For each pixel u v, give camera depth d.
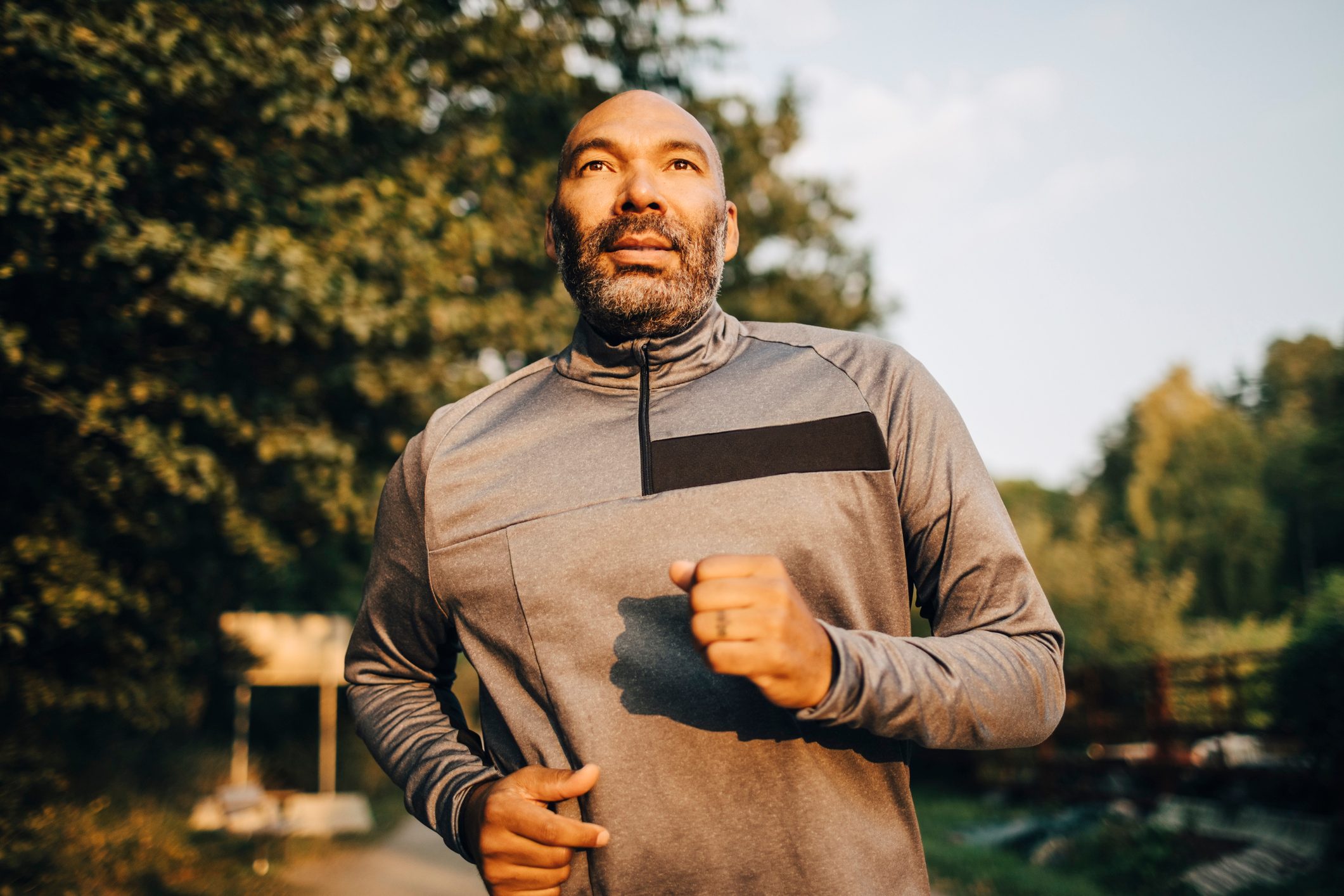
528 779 1.19
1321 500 38.28
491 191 8.84
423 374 8.47
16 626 6.42
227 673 13.21
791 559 1.24
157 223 6.36
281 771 17.77
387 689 1.60
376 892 8.05
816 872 1.17
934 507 1.27
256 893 7.61
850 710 1.01
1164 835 8.25
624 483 1.31
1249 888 6.84
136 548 8.16
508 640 1.31
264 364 8.34
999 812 12.88
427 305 7.83
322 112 6.79
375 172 7.82
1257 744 9.74
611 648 1.24
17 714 7.65
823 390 1.35
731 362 1.43
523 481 1.36
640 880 1.18
